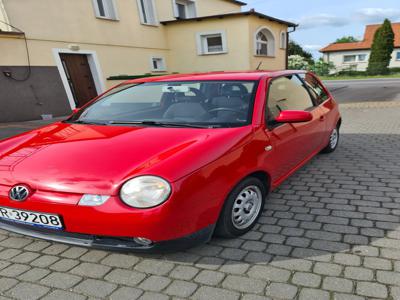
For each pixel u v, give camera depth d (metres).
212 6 17.62
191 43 14.24
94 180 2.08
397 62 42.94
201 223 2.21
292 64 39.16
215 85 3.24
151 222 2.00
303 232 2.75
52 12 9.50
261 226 2.88
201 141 2.40
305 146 3.68
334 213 3.06
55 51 9.68
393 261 2.30
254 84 3.12
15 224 2.36
